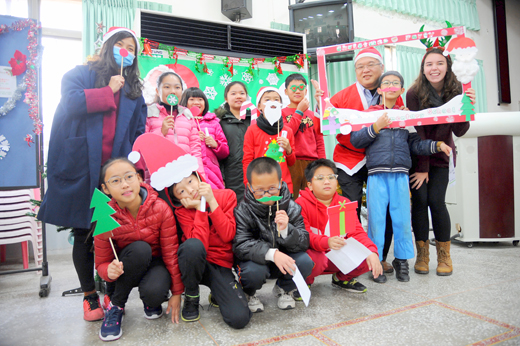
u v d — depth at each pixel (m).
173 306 1.24
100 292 1.76
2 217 2.29
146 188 1.29
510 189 2.52
